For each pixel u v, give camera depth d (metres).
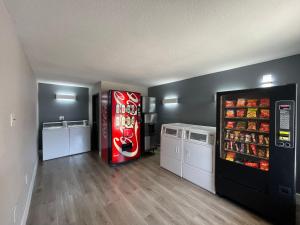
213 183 2.48
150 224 1.80
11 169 1.37
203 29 1.60
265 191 1.88
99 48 2.07
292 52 2.20
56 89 4.71
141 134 4.44
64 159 4.12
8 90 1.33
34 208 2.07
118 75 3.63
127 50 2.15
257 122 2.18
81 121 5.13
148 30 1.62
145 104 4.47
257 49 2.10
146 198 2.33
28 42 1.87
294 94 1.67
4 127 1.20
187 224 1.80
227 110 2.46
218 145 2.36
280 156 1.76
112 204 2.17
